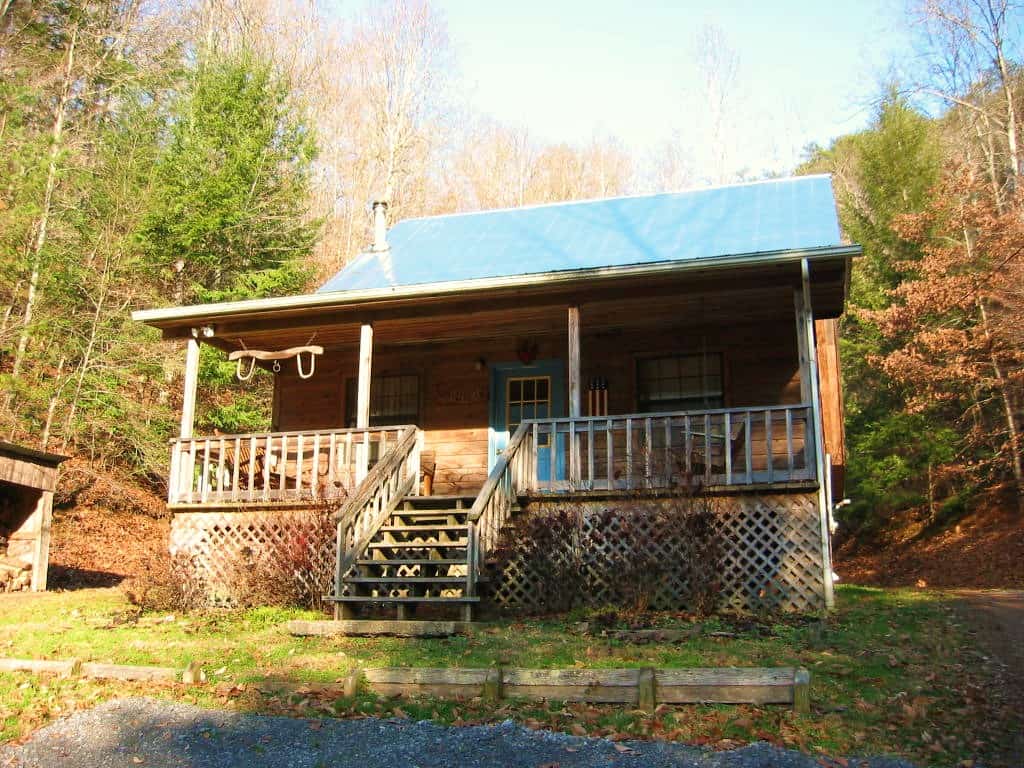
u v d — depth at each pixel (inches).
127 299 845.2
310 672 300.4
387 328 540.7
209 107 956.6
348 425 600.4
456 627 354.9
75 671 301.6
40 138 836.0
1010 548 852.6
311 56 1508.4
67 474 818.2
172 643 347.3
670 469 410.9
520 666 293.4
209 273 952.3
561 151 1894.7
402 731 245.0
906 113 1154.0
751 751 221.0
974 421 961.5
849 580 925.2
